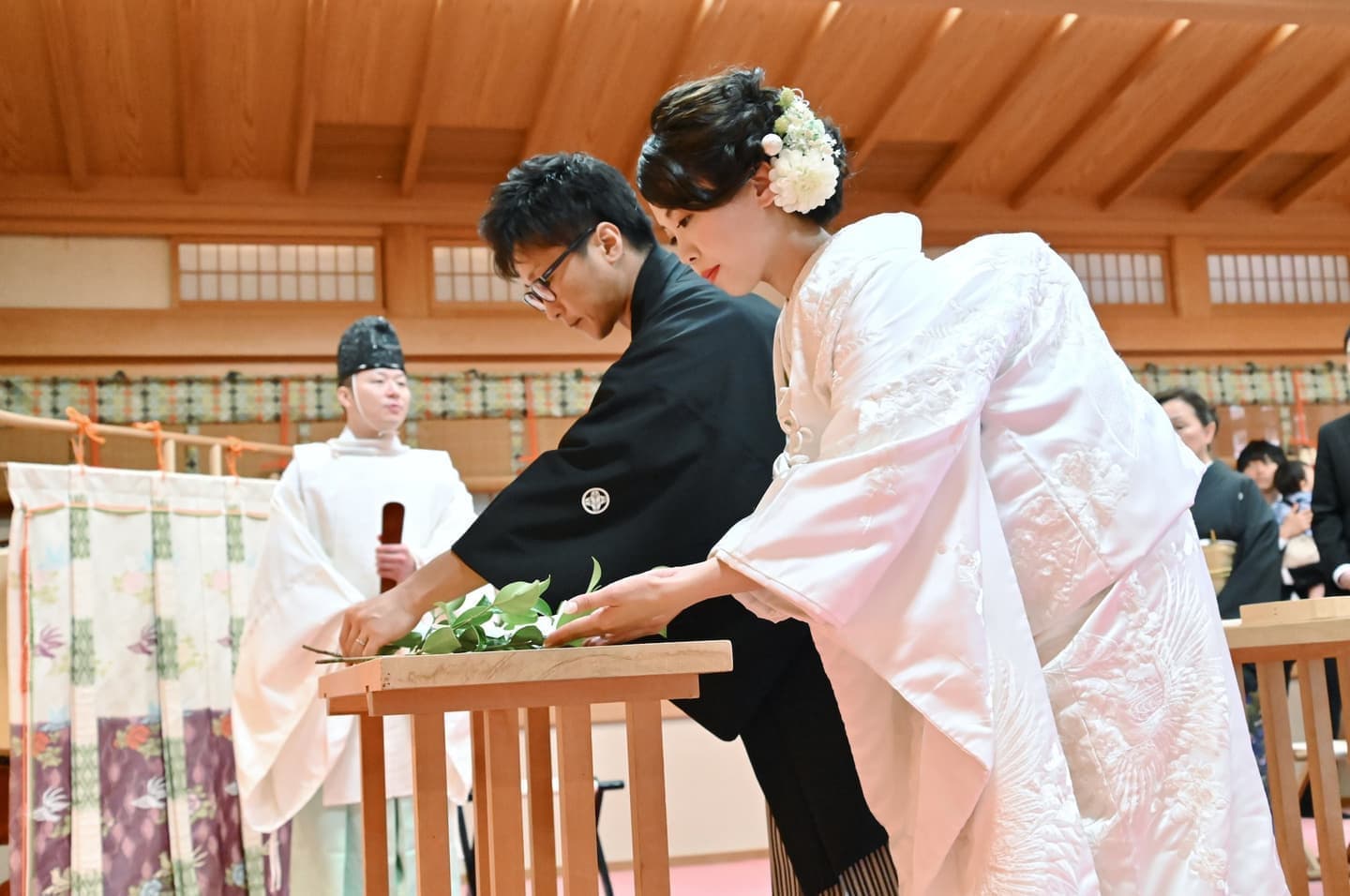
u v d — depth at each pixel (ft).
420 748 4.47
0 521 18.17
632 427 5.62
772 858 6.26
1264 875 4.39
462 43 18.16
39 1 16.15
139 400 19.22
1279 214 24.59
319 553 10.22
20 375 18.83
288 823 12.76
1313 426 24.23
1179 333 23.91
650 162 4.94
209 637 12.54
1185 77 20.92
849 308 4.53
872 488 4.22
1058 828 4.09
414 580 5.50
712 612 5.71
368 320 11.10
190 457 19.38
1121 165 22.98
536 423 20.86
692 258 5.08
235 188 19.86
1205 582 4.72
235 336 19.70
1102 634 4.41
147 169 19.51
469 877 11.70
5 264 19.19
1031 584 4.47
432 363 20.70
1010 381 4.61
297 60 17.81
